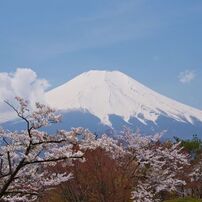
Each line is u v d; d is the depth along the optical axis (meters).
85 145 13.15
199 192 43.81
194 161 44.78
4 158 13.20
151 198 28.20
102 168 24.75
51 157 12.91
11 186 13.77
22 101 12.52
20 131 12.82
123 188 24.77
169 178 27.73
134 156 26.34
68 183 24.34
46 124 12.59
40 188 13.95
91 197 24.75
